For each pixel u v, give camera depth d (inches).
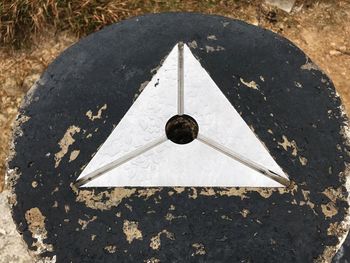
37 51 29.3
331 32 30.4
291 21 30.5
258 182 15.7
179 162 15.9
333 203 15.5
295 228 15.1
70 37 29.2
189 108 16.7
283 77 17.4
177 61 17.6
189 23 18.5
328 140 16.3
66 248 15.1
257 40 18.1
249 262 14.7
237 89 17.1
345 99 28.6
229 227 15.1
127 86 17.3
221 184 15.6
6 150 27.5
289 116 16.7
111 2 29.2
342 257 19.9
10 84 28.8
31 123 16.9
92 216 15.4
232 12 30.3
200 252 14.8
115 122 16.7
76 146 16.4
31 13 28.6
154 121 16.6
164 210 15.3
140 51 17.9
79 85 17.4
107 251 15.0
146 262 14.8
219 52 17.8
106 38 18.2
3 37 29.0
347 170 15.9
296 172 15.8
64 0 28.8
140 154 16.1
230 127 16.4
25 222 15.5
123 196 15.6
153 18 18.6
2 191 26.4
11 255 24.1
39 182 16.0
